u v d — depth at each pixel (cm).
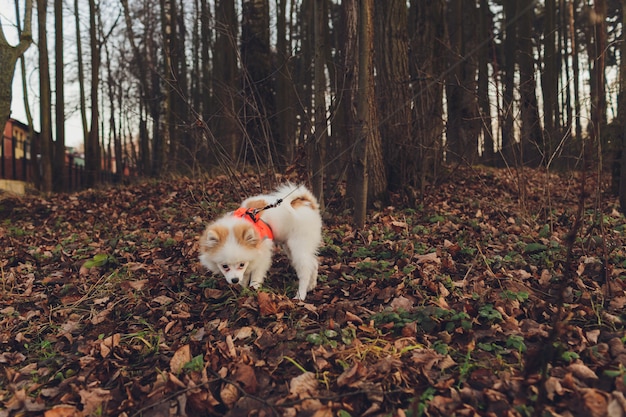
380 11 226
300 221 130
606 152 235
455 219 192
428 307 107
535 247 145
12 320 126
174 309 123
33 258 181
